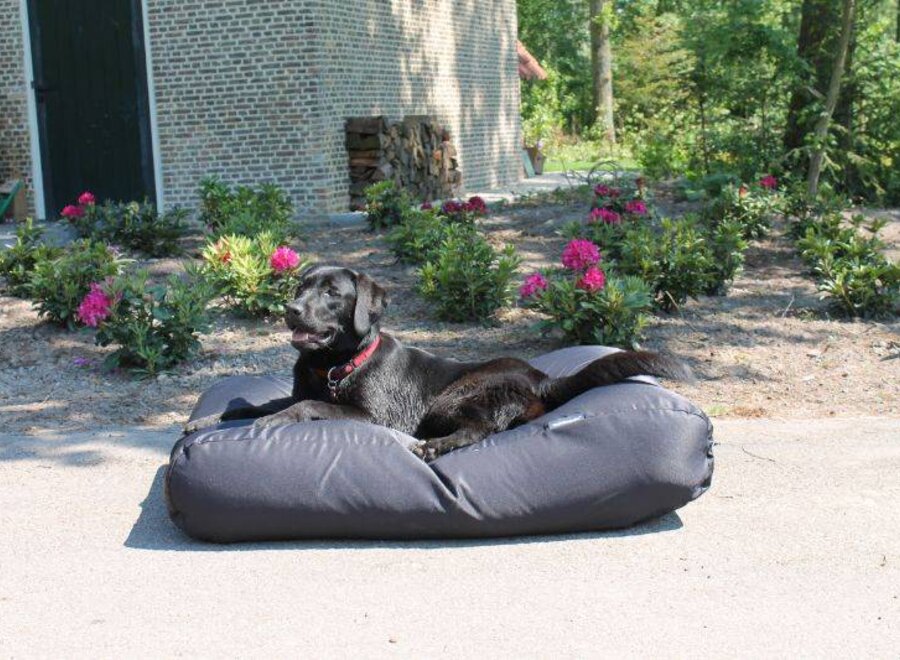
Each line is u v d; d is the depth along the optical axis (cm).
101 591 442
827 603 421
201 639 395
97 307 797
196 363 834
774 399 757
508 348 866
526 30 4312
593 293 828
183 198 1520
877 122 1605
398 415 534
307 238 1289
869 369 820
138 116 1522
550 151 3238
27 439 677
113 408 750
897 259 1162
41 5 1526
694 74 1622
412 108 1738
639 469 488
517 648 385
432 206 1224
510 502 484
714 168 1595
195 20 1478
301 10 1436
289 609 421
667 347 865
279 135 1467
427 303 988
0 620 415
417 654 381
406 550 486
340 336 522
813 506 533
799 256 1177
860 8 1527
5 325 923
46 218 1561
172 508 492
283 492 477
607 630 399
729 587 437
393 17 1669
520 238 1263
